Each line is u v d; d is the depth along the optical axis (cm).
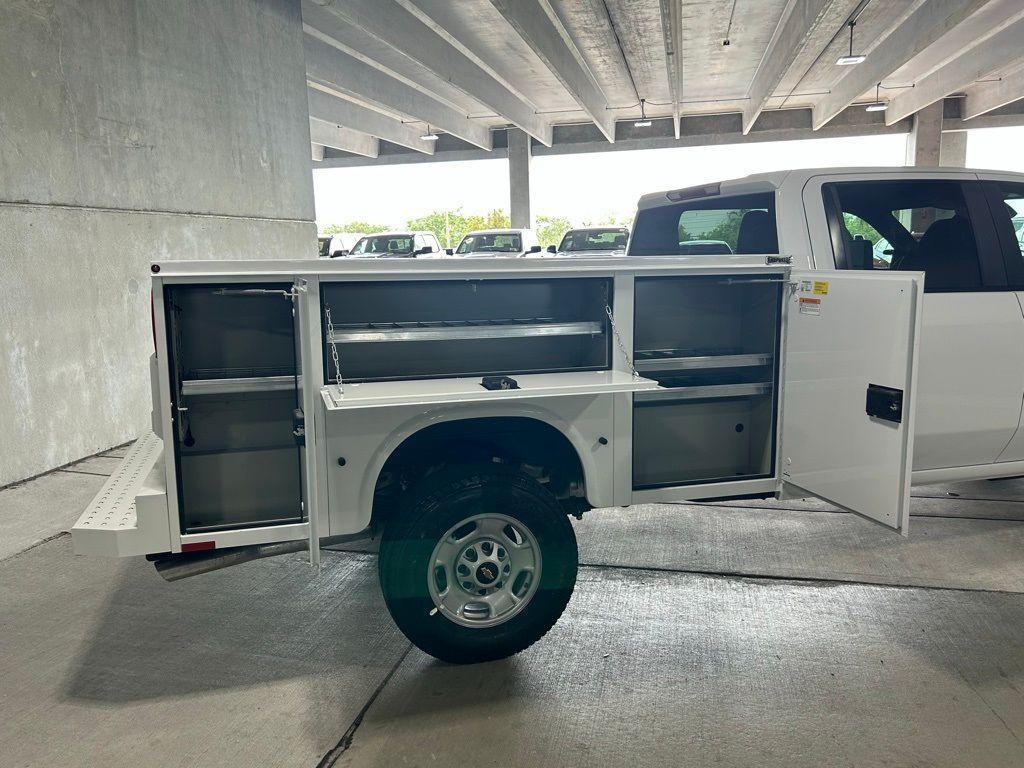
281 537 275
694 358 337
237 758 248
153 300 254
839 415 312
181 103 766
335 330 288
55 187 609
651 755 245
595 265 301
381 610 359
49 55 601
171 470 261
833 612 343
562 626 335
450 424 311
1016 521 452
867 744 249
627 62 1878
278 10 952
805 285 328
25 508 517
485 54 1678
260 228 910
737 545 425
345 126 2272
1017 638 317
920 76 2114
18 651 324
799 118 2570
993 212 412
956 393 391
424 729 262
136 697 286
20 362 575
